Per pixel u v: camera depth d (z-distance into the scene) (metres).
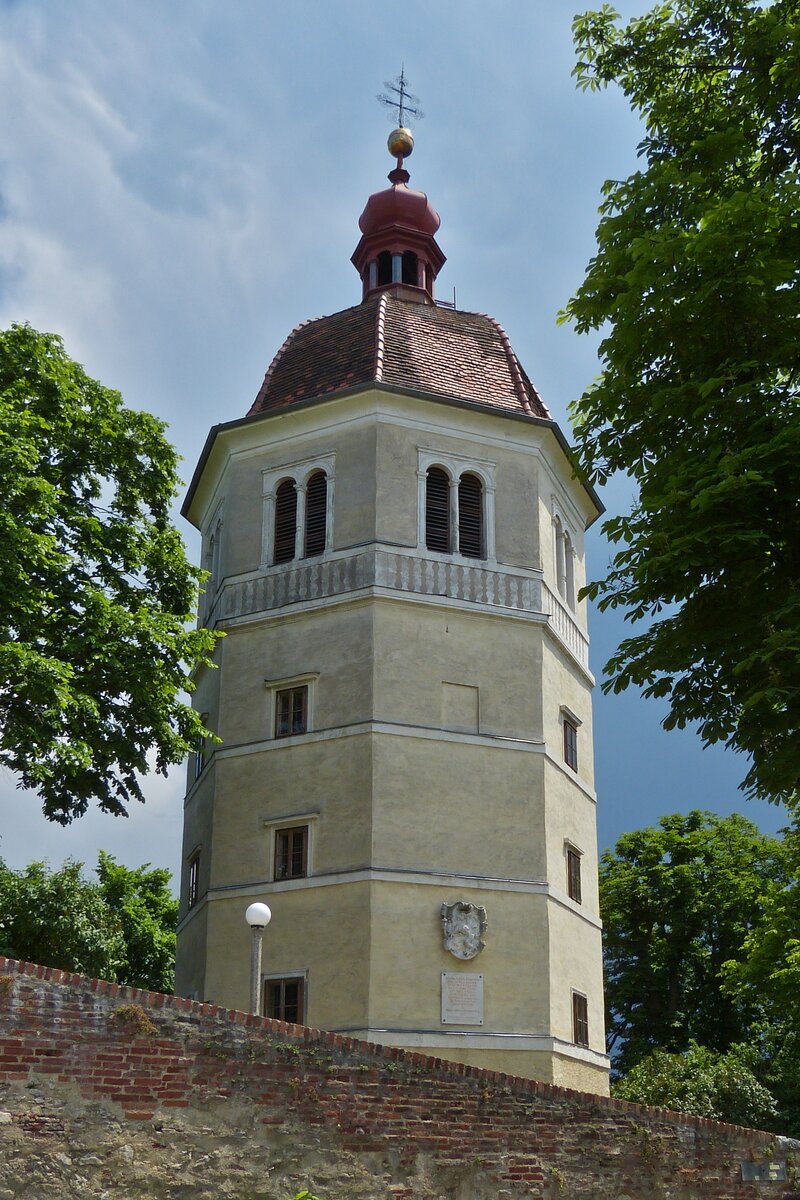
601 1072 29.64
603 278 19.34
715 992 51.00
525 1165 16.86
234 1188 15.01
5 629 22.80
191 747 26.02
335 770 27.95
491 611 29.81
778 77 18.92
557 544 33.31
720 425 17.56
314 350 33.59
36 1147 14.17
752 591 17.19
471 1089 16.88
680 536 17.09
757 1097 36.41
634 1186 17.39
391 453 30.25
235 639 30.53
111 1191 14.36
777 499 16.77
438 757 28.12
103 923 30.08
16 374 26.59
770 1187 18.19
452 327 33.97
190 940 30.44
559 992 27.75
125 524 26.73
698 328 18.11
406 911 26.58
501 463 31.38
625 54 20.89
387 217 37.62
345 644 28.88
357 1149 15.89
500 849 27.94
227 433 32.25
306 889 27.23
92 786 25.12
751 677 17.00
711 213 17.14
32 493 23.61
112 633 24.84
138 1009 15.12
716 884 51.72
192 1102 15.12
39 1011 14.66
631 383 18.75
